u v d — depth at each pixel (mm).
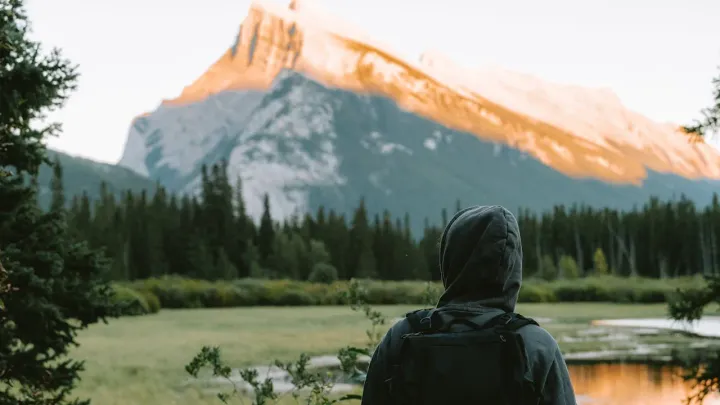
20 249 8719
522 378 1998
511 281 2221
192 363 5723
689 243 171125
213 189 126688
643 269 176125
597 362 26516
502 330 2057
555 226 190000
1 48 8461
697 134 10594
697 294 10875
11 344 8562
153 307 59656
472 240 2219
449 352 2053
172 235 125375
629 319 51125
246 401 17047
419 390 2066
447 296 2244
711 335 37438
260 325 45562
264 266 126812
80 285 8914
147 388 20109
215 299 71062
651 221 180375
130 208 142250
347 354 5504
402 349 2115
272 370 22781
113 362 26766
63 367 8797
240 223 129500
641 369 24328
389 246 156875
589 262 186750
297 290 74000
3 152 8656
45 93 8664
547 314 58156
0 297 8336
